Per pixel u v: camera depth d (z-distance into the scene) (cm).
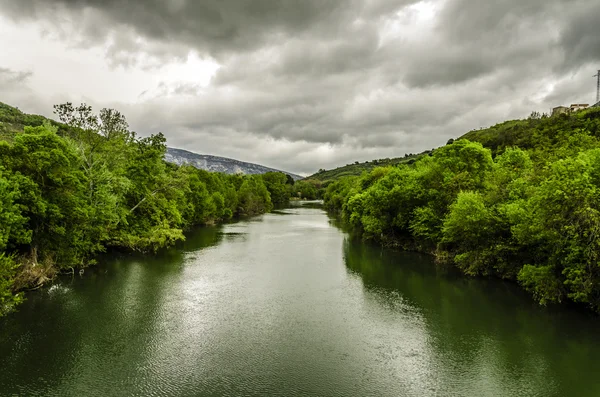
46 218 3250
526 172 4150
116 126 4747
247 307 2883
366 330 2473
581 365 2028
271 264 4416
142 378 1853
